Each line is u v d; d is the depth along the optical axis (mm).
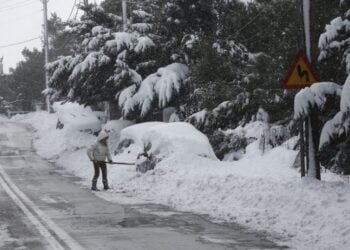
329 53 14492
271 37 23250
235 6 27641
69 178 22656
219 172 16984
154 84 27953
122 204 14445
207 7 28078
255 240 9602
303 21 13219
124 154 23234
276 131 20422
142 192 16906
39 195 16703
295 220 10648
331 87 12672
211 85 23594
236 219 11719
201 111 23578
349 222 9539
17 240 9773
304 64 12648
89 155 17938
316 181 12602
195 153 19125
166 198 15273
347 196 11062
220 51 24906
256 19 25312
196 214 12609
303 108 12609
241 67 25203
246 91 22141
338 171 15344
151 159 19578
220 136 22047
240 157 21031
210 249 8891
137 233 10297
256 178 14508
